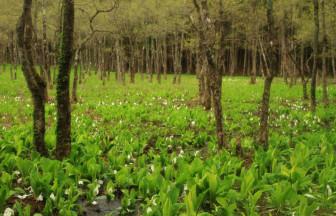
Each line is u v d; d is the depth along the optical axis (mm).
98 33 37125
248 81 44750
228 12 21484
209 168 7438
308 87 31953
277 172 7773
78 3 21891
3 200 6270
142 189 6980
